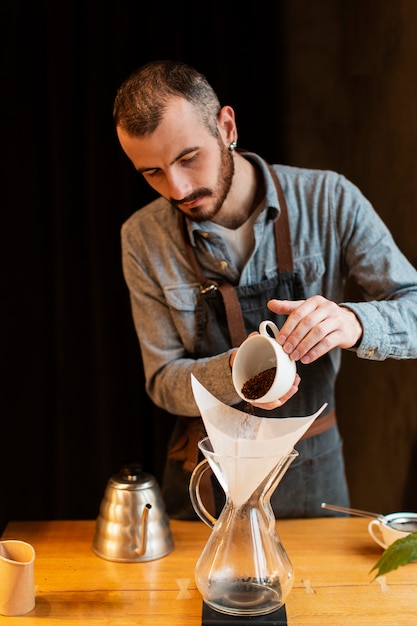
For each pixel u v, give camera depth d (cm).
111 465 286
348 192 196
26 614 144
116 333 282
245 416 147
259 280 196
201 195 175
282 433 142
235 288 194
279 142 280
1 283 282
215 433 132
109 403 283
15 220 281
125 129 169
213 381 179
